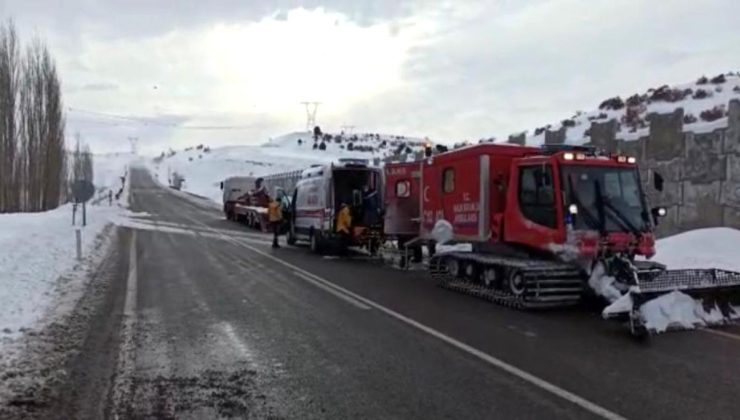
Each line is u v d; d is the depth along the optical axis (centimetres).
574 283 1166
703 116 2298
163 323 1027
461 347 871
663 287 1031
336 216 2158
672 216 1647
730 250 1408
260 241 2791
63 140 4528
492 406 628
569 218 1162
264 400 649
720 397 655
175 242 2619
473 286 1345
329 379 721
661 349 862
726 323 1028
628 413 607
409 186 1828
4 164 3703
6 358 793
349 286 1455
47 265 1619
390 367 771
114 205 5778
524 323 1039
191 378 725
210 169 12612
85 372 744
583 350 856
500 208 1372
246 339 917
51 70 3997
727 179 1526
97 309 1141
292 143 14875
